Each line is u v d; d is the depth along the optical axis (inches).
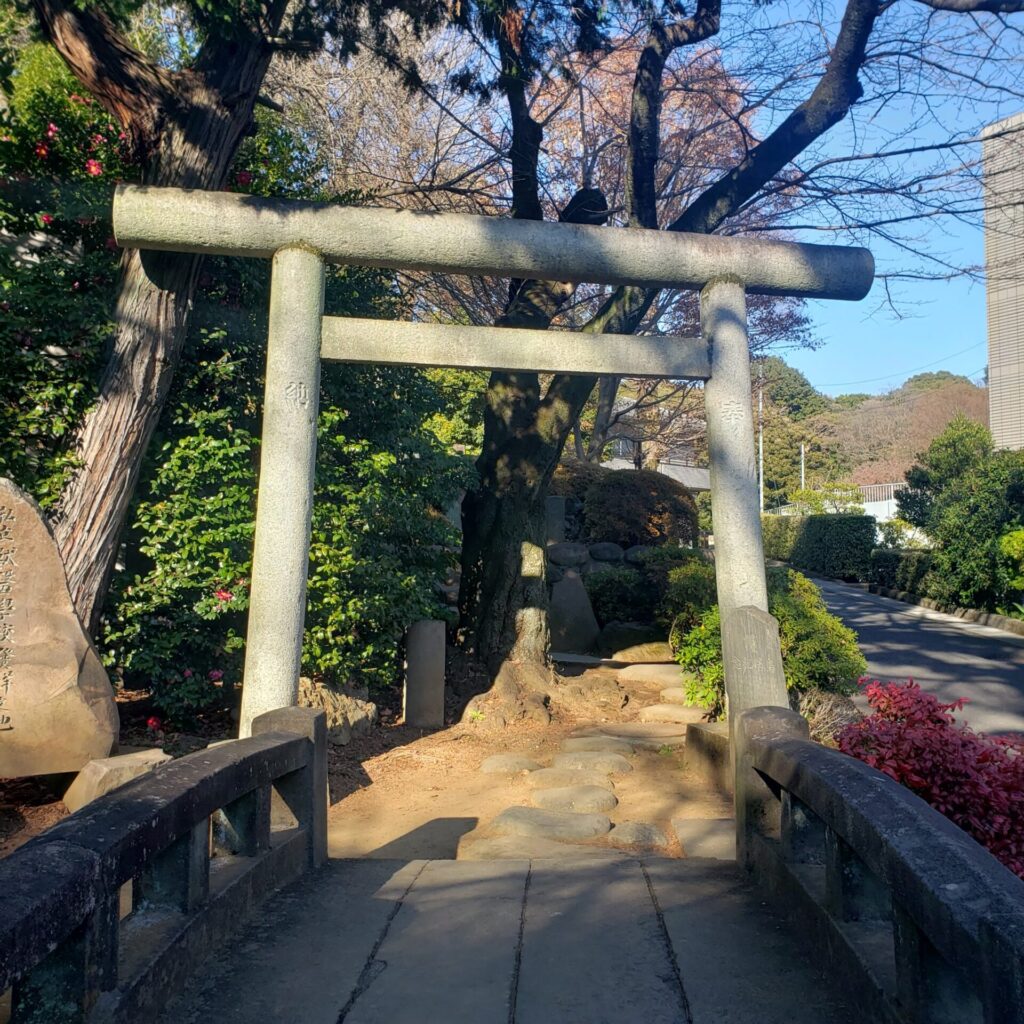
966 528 781.9
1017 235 444.8
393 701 375.6
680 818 241.0
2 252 277.7
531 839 227.1
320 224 220.7
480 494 392.2
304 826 182.1
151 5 349.1
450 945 139.4
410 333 224.8
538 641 384.5
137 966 109.5
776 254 240.2
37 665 223.1
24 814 228.2
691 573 426.9
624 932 144.5
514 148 398.3
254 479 307.1
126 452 272.7
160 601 289.9
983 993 78.9
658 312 703.1
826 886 129.3
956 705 199.3
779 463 1964.8
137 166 298.5
